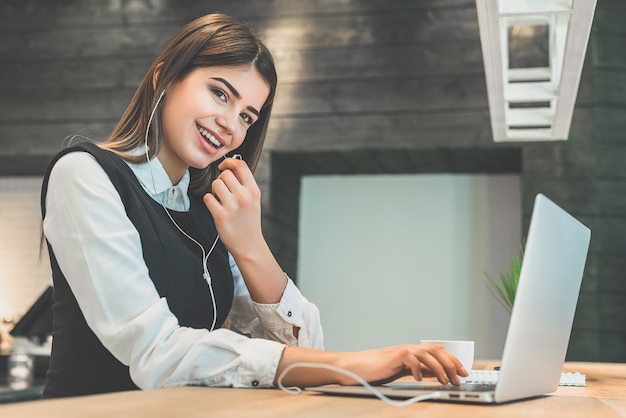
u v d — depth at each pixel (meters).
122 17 4.74
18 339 4.73
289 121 4.50
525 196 4.24
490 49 1.83
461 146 4.30
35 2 4.84
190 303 1.34
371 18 4.50
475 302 4.69
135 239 1.17
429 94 4.38
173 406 0.70
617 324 4.08
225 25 1.37
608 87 4.27
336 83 4.48
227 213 1.30
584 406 0.91
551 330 0.98
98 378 1.18
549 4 1.63
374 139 4.40
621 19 4.32
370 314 4.82
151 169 1.35
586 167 4.21
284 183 4.70
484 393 0.84
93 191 1.16
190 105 1.34
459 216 4.80
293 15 4.57
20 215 5.13
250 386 1.00
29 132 4.73
